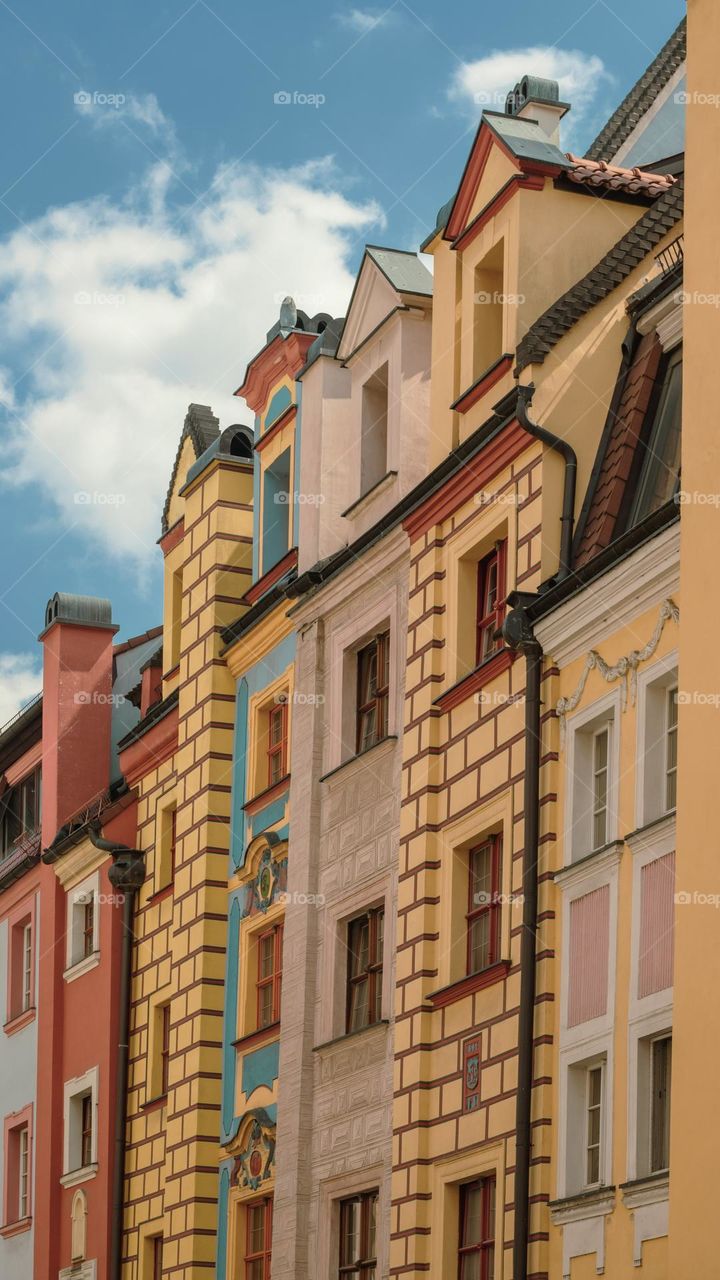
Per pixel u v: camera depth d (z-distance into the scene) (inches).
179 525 1577.3
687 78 908.6
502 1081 996.6
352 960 1208.8
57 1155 1610.5
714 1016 798.5
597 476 1035.9
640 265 1063.0
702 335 874.8
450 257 1171.3
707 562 848.9
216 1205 1328.7
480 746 1067.9
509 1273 957.8
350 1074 1164.5
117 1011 1556.3
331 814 1237.1
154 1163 1461.6
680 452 979.3
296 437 1365.7
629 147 1318.9
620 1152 901.8
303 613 1301.7
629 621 955.3
